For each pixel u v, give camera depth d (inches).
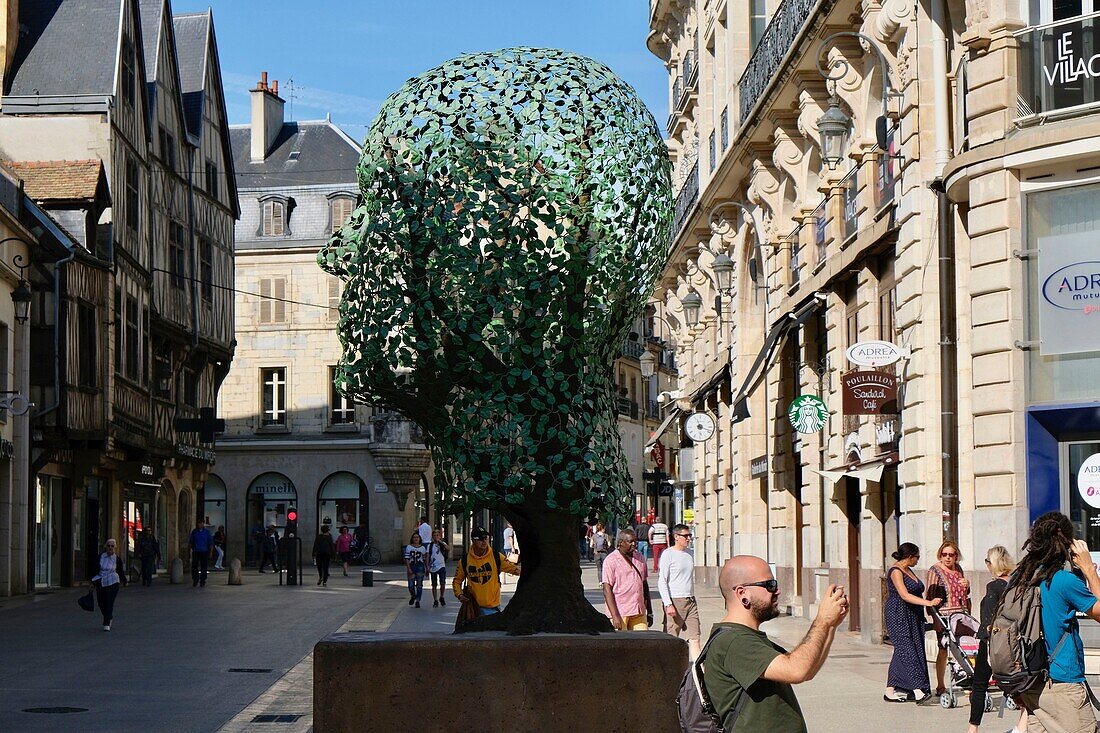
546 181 332.5
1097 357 597.3
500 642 314.2
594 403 340.5
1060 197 609.0
